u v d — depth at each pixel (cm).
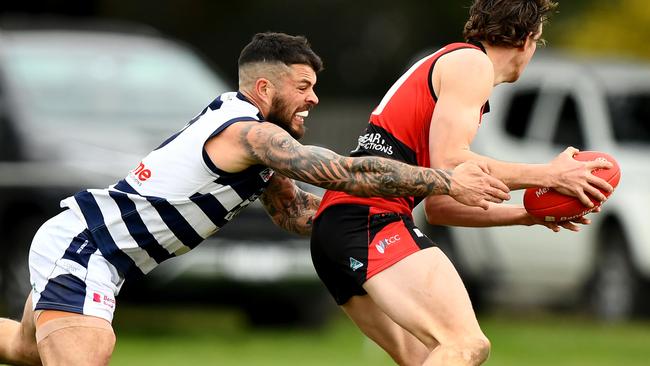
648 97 4716
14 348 2284
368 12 8388
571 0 6869
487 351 2016
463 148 2034
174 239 2162
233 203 2150
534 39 2148
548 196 2103
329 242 2120
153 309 5047
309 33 8438
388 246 2077
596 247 4559
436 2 8169
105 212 2147
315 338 4062
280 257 3791
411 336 2231
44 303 2116
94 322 2105
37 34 4303
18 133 3909
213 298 3912
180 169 2120
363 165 2012
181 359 3497
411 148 2119
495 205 2272
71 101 4044
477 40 2162
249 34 8219
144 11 7906
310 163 2023
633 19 6506
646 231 4409
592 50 6525
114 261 2150
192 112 4131
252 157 2070
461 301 2028
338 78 8500
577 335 4344
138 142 3881
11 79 4047
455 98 2053
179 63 4303
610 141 4581
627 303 4497
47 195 3825
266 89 2141
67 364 2075
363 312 2200
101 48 4238
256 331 4191
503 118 4719
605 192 2047
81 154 3831
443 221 2311
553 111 4731
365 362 3506
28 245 3856
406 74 2166
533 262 4644
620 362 3653
